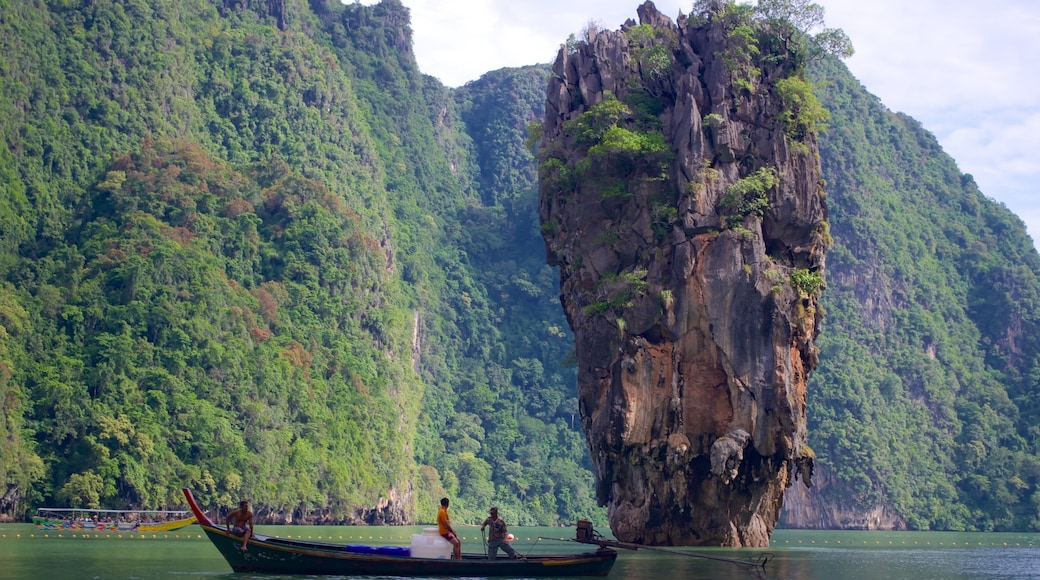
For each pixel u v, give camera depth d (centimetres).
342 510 17112
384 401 19575
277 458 16225
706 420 7756
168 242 17738
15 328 15725
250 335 17825
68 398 14850
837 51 8388
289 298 19325
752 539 8012
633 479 7950
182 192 19162
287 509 15938
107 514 13250
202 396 15988
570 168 8462
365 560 5094
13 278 17175
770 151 7888
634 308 7869
